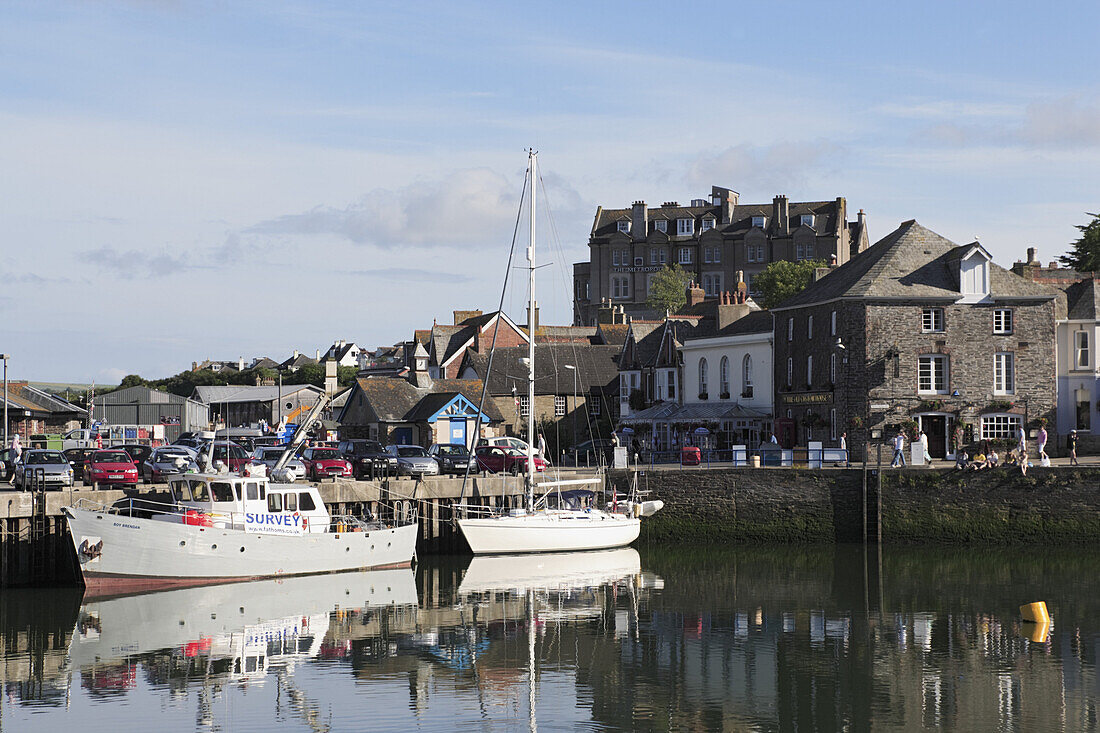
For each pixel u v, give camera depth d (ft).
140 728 78.59
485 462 180.65
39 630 106.01
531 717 82.12
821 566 146.41
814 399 194.59
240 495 127.34
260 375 505.66
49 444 220.43
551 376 271.90
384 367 426.10
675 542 168.35
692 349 232.12
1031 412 185.26
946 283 186.91
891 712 83.41
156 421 352.08
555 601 123.03
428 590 128.88
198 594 122.11
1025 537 157.69
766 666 95.76
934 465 173.06
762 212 404.36
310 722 80.23
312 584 129.59
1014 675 92.48
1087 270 269.23
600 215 427.74
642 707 84.94
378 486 149.89
